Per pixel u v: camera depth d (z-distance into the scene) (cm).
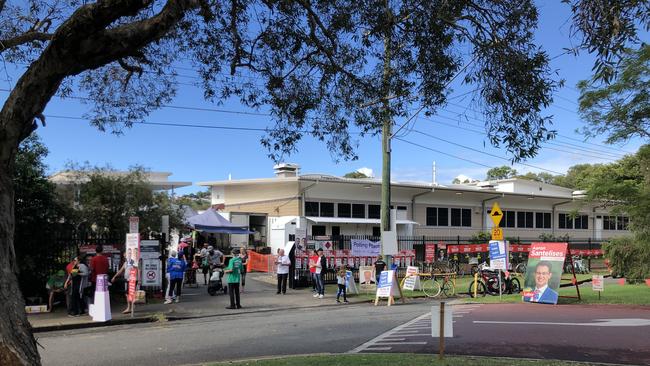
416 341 1029
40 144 1638
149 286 1805
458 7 751
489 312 1480
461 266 2989
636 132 1883
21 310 406
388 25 845
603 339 1025
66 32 441
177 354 946
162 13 491
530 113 727
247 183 3312
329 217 3216
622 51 461
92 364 871
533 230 4269
